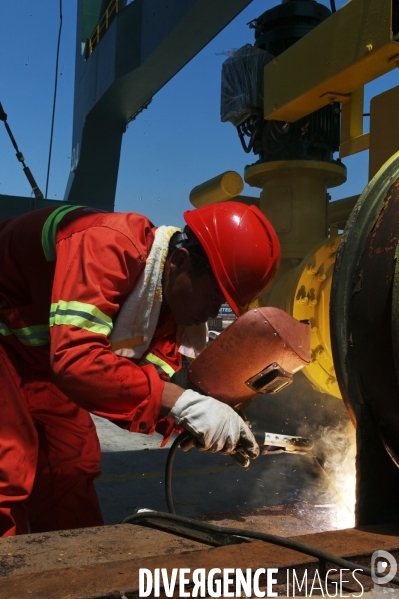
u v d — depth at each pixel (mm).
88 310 1377
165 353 1877
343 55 2961
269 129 4129
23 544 1257
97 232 1462
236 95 4203
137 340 1581
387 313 1296
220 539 1271
